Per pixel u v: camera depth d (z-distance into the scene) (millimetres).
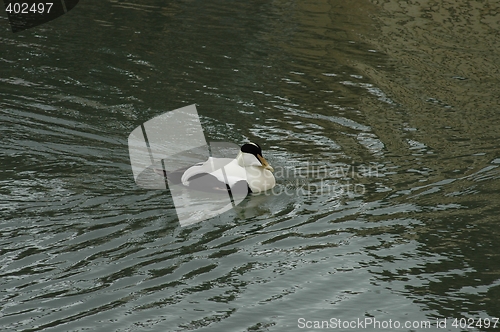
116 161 11930
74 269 8688
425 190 11195
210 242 9500
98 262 8859
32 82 15664
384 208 10578
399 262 9102
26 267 8672
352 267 8969
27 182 10891
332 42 19312
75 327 7551
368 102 15430
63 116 13844
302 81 16531
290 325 7750
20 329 7477
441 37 19828
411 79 16875
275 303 8164
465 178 11656
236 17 21328
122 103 14797
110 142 12773
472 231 9898
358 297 8336
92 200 10445
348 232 9867
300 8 22359
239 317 7859
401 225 10062
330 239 9664
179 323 7707
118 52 18000
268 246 9453
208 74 16766
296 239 9656
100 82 15945
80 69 16688
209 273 8742
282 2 22984
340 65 17672
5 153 11906
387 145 13141
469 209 10539
